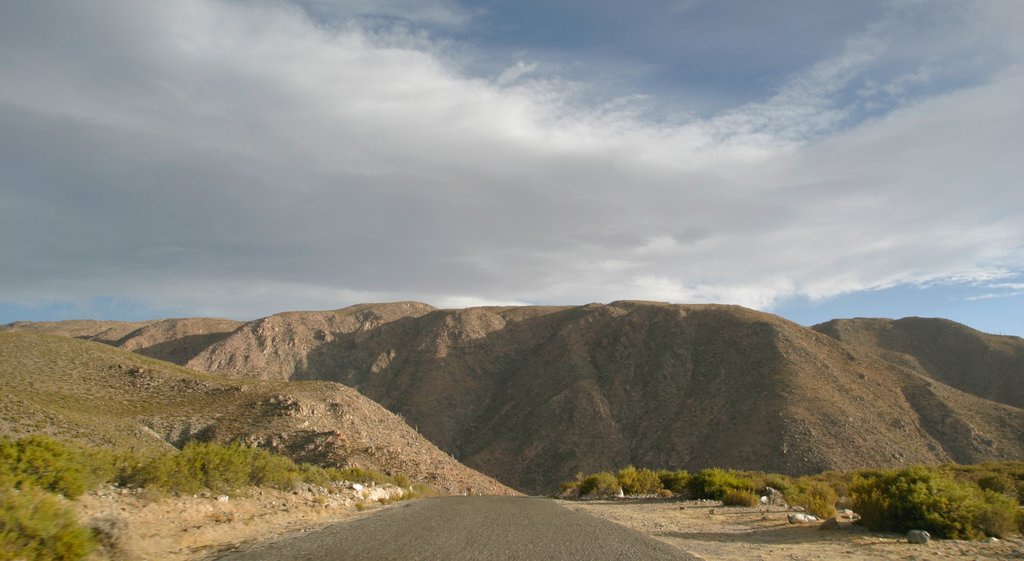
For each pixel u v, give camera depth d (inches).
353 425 2669.8
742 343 4222.4
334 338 6963.6
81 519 393.7
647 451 3703.3
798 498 901.2
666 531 575.2
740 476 1321.4
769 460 2878.9
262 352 6397.6
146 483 565.3
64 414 1635.1
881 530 533.0
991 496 538.6
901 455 2822.3
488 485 2628.0
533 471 3949.3
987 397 4185.5
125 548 346.9
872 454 2805.1
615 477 1584.6
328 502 748.6
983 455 2844.5
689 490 1203.9
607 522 579.8
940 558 406.9
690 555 378.9
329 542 390.0
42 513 315.9
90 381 2470.5
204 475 642.2
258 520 539.5
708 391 3944.4
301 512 627.8
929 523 505.4
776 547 467.2
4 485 345.7
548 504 958.4
